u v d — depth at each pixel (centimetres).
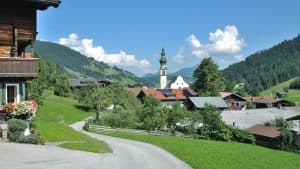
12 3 3169
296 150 6253
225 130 6575
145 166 2688
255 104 14638
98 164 2350
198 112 7119
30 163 2106
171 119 7238
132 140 5241
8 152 2314
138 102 9962
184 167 2862
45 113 8644
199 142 5181
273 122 7425
